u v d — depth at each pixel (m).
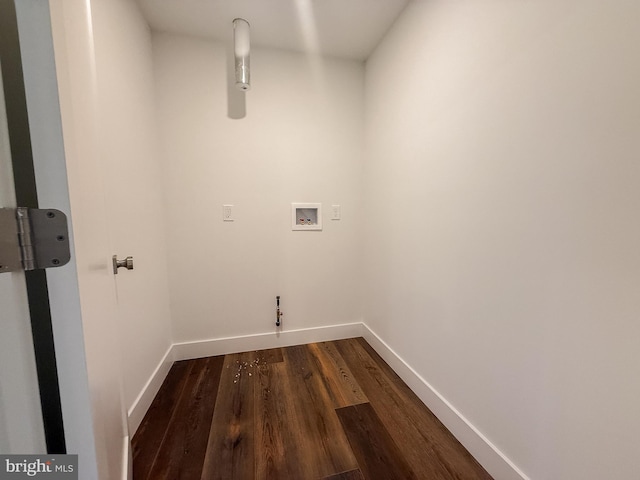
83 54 0.59
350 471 1.04
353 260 2.14
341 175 2.03
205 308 1.86
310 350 1.98
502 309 0.96
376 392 1.50
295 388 1.54
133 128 1.32
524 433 0.89
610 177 0.65
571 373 0.75
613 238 0.65
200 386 1.55
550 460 0.81
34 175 0.40
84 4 0.64
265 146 1.85
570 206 0.74
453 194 1.19
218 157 1.78
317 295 2.09
